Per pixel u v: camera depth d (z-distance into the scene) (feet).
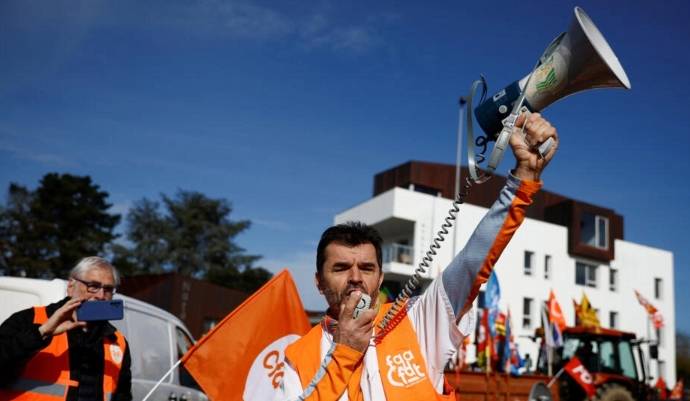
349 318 6.18
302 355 6.82
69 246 142.00
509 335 45.98
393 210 87.81
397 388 6.35
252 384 13.82
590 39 5.71
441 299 6.58
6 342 10.37
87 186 151.23
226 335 13.91
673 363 111.55
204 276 166.61
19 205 144.66
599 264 106.52
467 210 91.20
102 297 12.00
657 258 114.11
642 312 109.81
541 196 114.83
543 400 36.09
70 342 11.64
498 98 6.23
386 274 88.22
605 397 37.93
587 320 55.36
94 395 11.69
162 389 18.08
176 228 175.94
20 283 15.67
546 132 5.97
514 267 96.07
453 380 33.22
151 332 18.31
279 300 14.43
